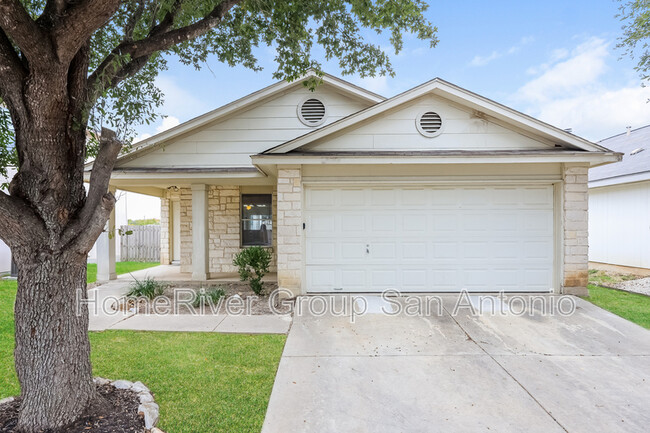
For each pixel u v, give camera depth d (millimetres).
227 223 10297
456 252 6945
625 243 10273
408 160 6293
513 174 6789
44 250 2514
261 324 5270
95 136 3404
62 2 2289
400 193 6984
